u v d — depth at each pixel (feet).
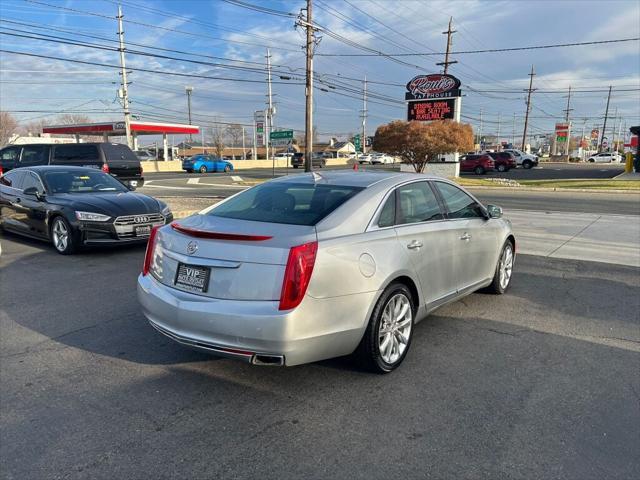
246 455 9.43
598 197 67.36
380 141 102.32
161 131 161.99
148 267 13.26
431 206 15.25
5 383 12.25
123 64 137.90
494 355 14.11
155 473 8.91
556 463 9.23
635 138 161.68
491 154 151.74
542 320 17.03
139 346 14.55
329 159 231.91
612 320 17.07
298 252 10.66
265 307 10.64
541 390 12.05
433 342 15.02
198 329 11.20
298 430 10.27
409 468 9.06
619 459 9.36
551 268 24.84
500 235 18.90
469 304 18.72
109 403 11.33
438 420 10.67
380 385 12.25
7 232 33.01
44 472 8.92
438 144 96.63
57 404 11.27
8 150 52.39
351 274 11.48
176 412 10.96
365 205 12.92
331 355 11.60
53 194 28.37
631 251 29.22
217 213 13.73
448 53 123.95
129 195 29.12
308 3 86.84
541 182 94.53
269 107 201.16
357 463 9.19
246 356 10.88
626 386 12.29
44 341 14.88
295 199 13.47
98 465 9.12
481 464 9.19
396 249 12.79
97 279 21.80
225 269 11.10
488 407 11.23
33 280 21.63
